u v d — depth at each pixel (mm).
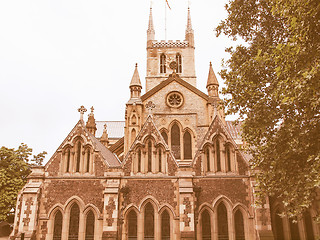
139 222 30875
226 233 30656
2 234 51656
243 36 26906
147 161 33219
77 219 31469
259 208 29953
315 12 15555
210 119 42594
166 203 31328
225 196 31500
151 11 70188
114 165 34969
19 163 51594
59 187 32281
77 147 34031
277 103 21500
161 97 44438
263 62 22250
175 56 64062
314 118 19969
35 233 30500
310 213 30016
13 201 48750
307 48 16688
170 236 30531
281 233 30562
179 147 41781
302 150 19562
